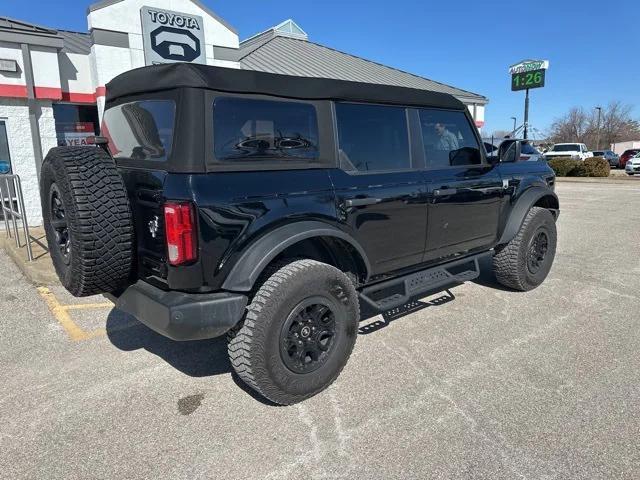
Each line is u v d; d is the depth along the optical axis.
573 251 7.23
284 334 2.85
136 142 3.10
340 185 3.23
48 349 3.85
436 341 3.92
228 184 2.69
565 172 26.61
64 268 3.01
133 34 9.64
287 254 3.26
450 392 3.13
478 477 2.36
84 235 2.65
